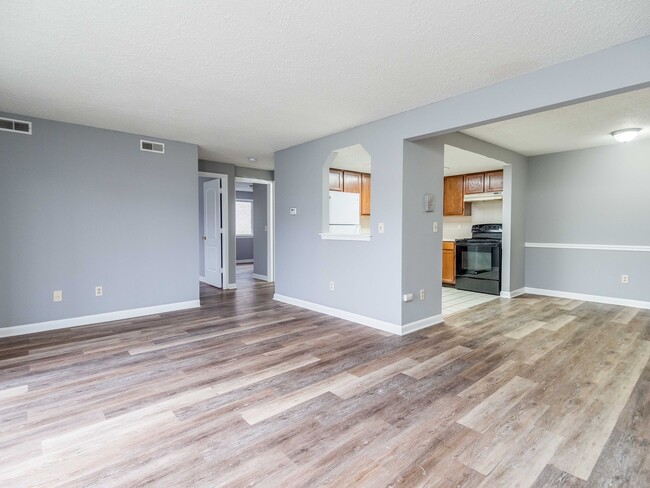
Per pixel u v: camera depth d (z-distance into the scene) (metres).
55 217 3.74
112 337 3.49
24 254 3.58
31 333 3.61
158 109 3.38
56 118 3.65
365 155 4.78
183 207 4.65
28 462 1.65
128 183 4.20
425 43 2.18
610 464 1.64
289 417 2.05
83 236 3.91
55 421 2.00
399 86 2.83
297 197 4.86
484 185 6.06
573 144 4.77
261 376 2.60
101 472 1.59
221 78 2.68
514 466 1.63
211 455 1.71
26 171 3.57
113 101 3.17
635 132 3.92
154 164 4.39
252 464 1.65
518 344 3.26
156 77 2.66
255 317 4.27
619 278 4.82
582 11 1.85
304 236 4.77
